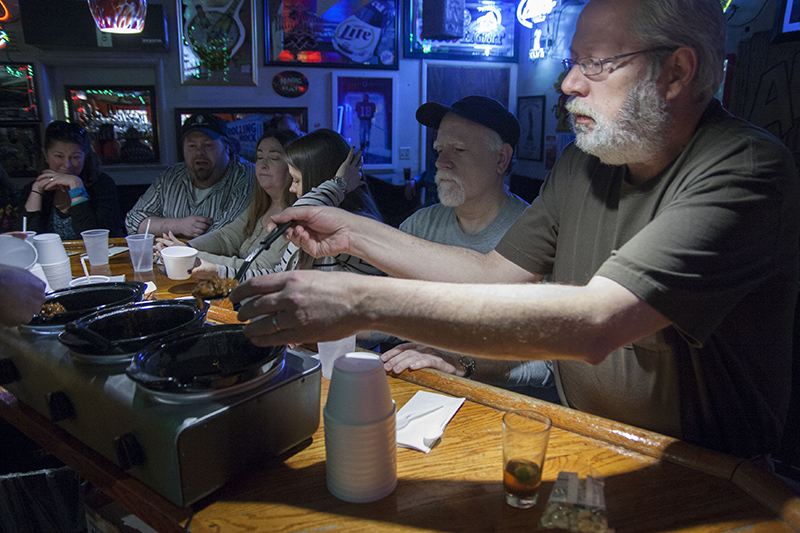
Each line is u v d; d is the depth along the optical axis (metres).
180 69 4.28
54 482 1.32
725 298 0.81
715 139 0.91
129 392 0.87
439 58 4.73
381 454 0.82
